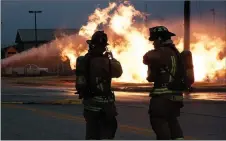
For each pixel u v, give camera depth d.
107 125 5.34
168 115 5.08
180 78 5.11
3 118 10.95
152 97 5.13
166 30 5.25
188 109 12.98
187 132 8.78
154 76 5.07
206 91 23.75
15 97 18.64
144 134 8.55
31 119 10.78
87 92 5.25
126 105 14.45
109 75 5.26
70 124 9.93
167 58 5.06
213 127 9.45
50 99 17.23
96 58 5.25
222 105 14.38
